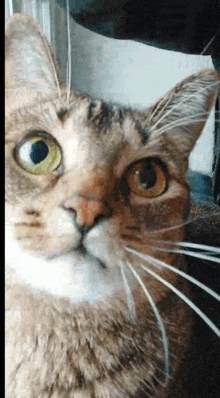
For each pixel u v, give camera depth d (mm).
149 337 152
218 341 152
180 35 175
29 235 132
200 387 148
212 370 151
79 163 138
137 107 159
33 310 141
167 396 148
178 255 155
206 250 157
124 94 164
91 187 133
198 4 169
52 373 144
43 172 136
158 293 151
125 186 142
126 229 137
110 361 150
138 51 173
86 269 137
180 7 171
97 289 141
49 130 142
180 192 153
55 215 130
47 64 150
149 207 144
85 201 130
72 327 146
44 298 140
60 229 130
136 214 141
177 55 174
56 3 167
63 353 145
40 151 139
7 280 137
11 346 141
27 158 137
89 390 146
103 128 146
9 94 142
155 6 171
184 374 150
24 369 142
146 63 173
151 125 153
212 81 161
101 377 148
